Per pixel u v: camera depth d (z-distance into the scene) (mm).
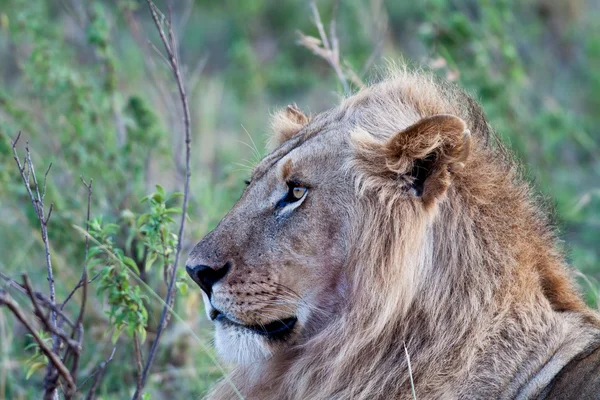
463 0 20438
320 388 8758
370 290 8562
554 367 8242
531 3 23766
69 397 7023
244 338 8805
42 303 7016
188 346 12055
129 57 19094
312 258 8688
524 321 8492
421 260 8602
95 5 14797
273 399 9156
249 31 25375
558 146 18062
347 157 8688
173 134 15523
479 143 9180
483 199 8773
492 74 16594
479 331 8438
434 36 16516
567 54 23141
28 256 13836
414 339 8609
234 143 19734
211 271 8727
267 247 8695
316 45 12977
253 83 22047
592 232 15047
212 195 14578
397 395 8523
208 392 10125
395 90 9266
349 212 8625
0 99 14391
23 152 14719
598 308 9555
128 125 13711
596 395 7859
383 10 22422
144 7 25547
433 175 8438
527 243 8938
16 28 15227
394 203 8523
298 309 8773
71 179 14008
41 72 14320
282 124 9953
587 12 24203
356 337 8609
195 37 25328
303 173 8727
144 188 13656
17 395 11586
